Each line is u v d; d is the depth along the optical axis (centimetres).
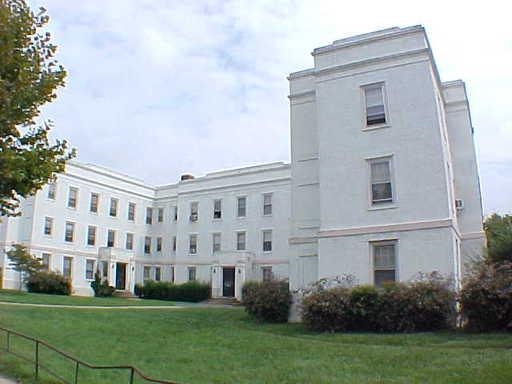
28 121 1054
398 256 1795
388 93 1936
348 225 1906
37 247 4006
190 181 4859
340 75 2044
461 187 2205
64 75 1114
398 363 1090
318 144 2031
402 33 1941
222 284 4334
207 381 999
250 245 4359
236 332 1655
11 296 2719
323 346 1350
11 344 1276
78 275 4331
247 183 4491
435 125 1833
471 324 1517
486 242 2169
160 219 5153
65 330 1580
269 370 1084
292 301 1966
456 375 950
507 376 913
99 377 1031
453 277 1678
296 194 2156
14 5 1059
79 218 4409
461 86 2295
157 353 1295
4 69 1009
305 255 2075
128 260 4616
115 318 1958
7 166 990
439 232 1744
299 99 2247
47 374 1005
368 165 1927
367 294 1658
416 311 1582
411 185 1830
